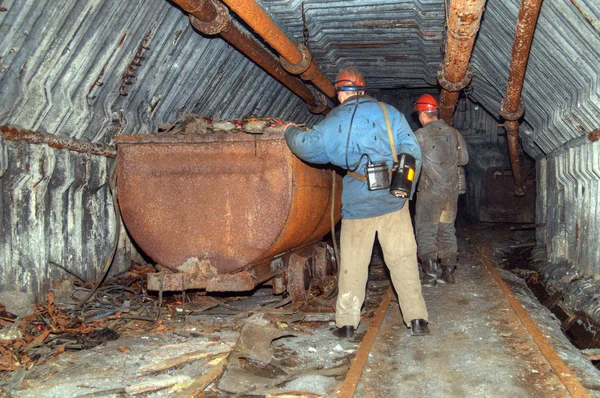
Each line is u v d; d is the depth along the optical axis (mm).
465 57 6074
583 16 4250
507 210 13094
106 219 5609
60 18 4023
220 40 6297
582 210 6250
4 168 4047
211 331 4207
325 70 9531
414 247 4000
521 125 8969
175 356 3594
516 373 3299
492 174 13219
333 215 5090
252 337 3816
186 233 4246
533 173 12859
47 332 3949
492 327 4289
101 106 5066
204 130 4281
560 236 7488
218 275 4211
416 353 3705
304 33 7121
